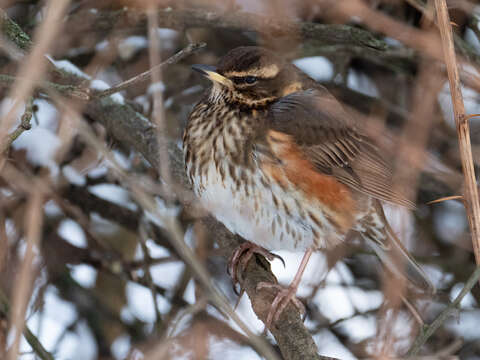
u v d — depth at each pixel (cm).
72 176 1145
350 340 1160
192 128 946
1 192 1078
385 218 1038
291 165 910
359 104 1285
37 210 846
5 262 1059
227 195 920
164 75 1279
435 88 1059
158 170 998
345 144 978
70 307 1149
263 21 1125
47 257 1127
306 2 1123
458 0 1116
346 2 1066
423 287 1047
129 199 1175
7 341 970
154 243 1232
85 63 1224
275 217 922
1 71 1072
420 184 1251
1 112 1007
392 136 1152
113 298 1186
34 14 1198
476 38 1273
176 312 1157
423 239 1237
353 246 1202
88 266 1184
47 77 1038
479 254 823
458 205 1266
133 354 1086
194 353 1029
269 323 859
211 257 1197
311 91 998
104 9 1206
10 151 1069
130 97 1252
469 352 1166
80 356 1127
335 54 1257
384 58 1247
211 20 1141
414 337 1059
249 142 909
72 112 742
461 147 817
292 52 1235
